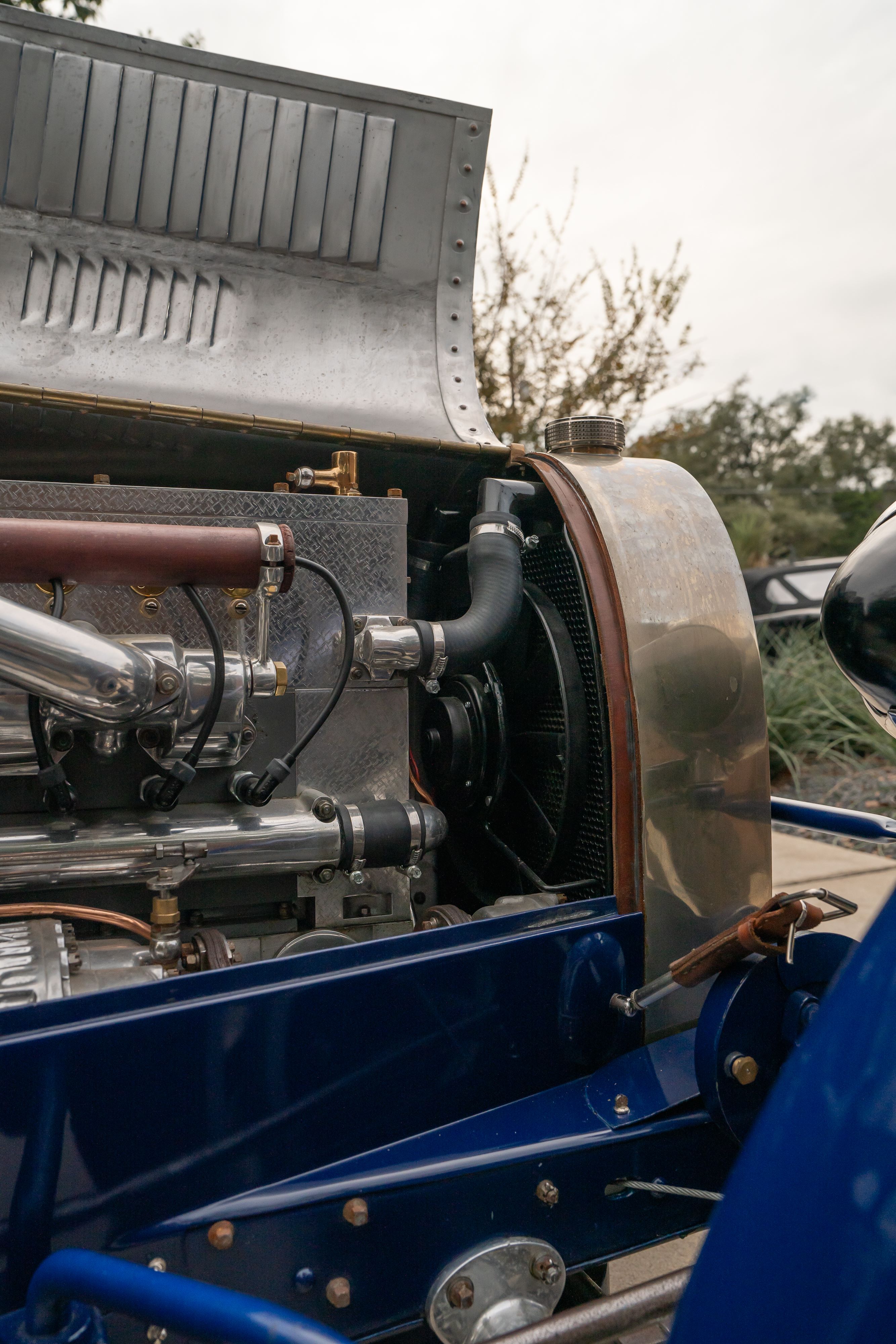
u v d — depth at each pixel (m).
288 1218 1.08
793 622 8.45
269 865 1.43
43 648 1.06
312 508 1.57
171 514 1.48
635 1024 1.44
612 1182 1.26
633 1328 0.94
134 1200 1.02
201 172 1.88
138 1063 1.01
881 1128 0.60
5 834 1.30
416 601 2.02
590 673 1.61
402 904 1.63
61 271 1.79
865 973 0.67
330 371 1.97
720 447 52.44
